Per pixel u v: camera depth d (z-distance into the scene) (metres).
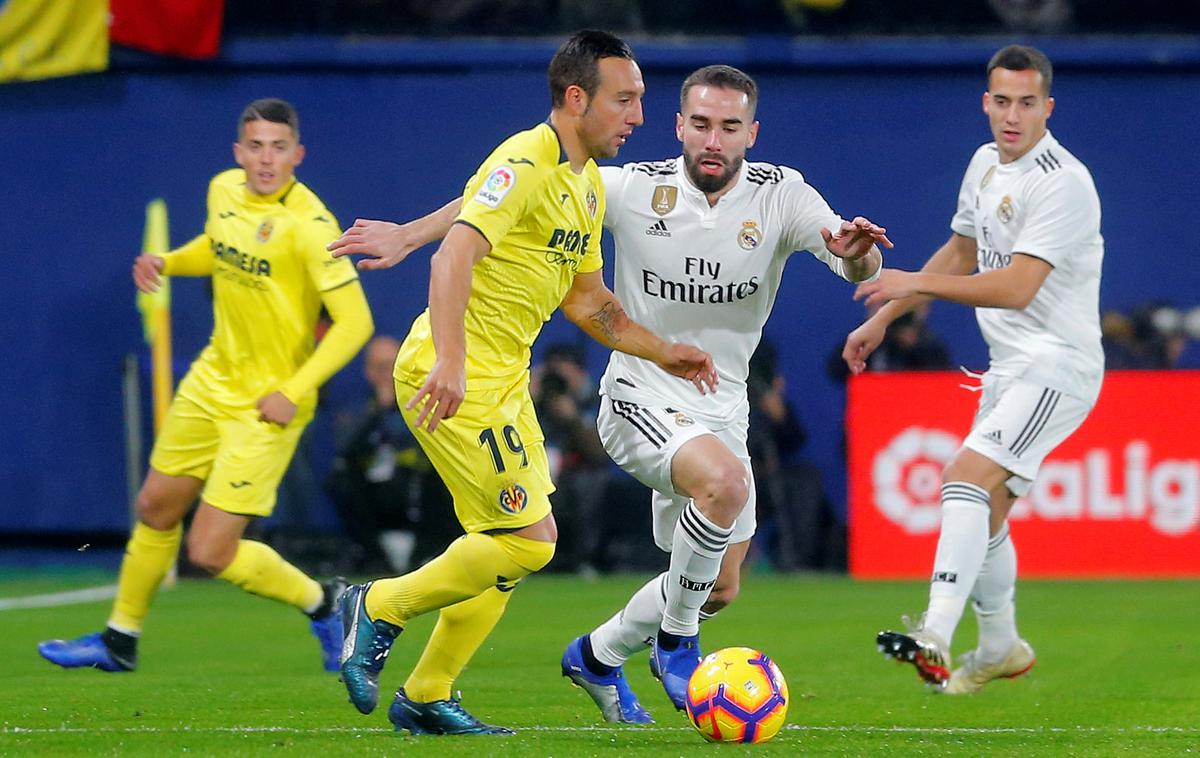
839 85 56.62
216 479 27.12
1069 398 25.36
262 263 27.25
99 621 37.94
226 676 27.72
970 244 26.95
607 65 18.95
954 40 55.91
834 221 22.38
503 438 19.25
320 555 48.91
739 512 21.02
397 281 56.09
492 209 18.28
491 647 32.66
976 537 24.61
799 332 56.28
